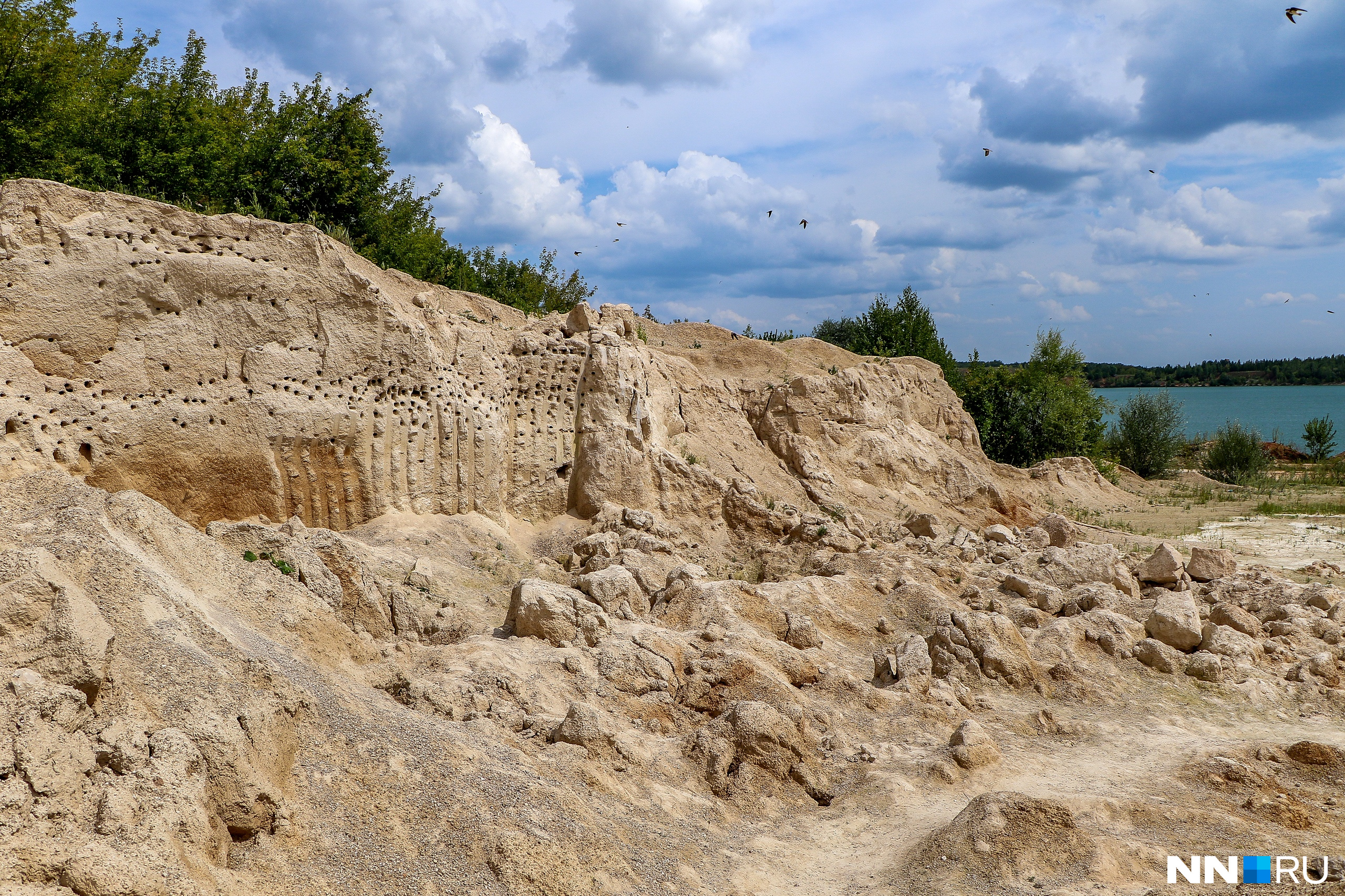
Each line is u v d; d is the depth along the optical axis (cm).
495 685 919
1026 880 679
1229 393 17975
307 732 622
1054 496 3017
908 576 1469
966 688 1137
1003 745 995
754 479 2211
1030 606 1441
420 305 1706
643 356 2097
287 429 1437
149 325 1359
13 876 398
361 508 1516
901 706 1061
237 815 519
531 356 1827
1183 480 4034
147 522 744
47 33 2144
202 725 527
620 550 1614
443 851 575
